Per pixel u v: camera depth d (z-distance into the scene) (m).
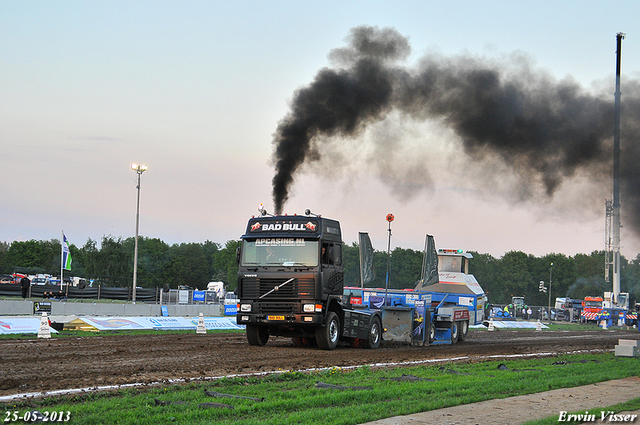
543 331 54.38
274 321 24.42
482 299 44.47
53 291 61.16
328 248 25.16
